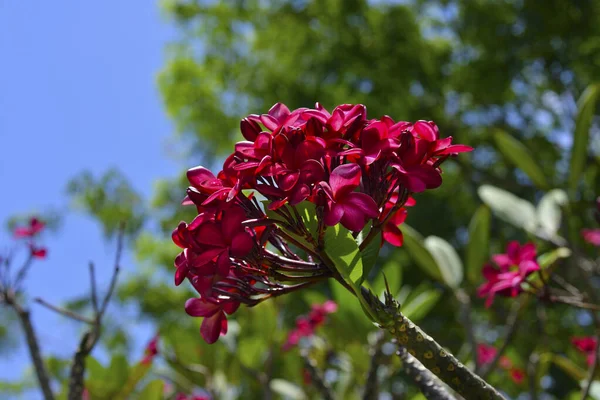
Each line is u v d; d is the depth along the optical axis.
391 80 14.80
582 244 7.28
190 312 1.67
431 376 1.89
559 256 3.31
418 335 1.53
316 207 1.53
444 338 11.10
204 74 17.88
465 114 15.54
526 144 14.30
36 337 2.95
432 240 4.61
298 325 4.80
